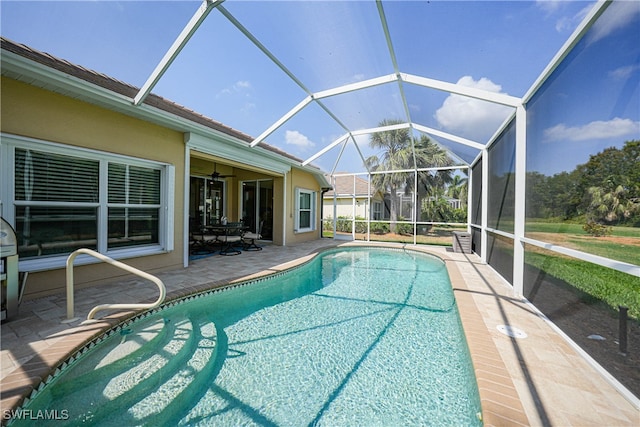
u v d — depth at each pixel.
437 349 3.33
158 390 2.50
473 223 9.48
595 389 2.12
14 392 2.01
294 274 6.72
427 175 12.17
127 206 5.26
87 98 4.42
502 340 2.91
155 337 3.34
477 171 8.80
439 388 2.62
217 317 4.29
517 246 4.46
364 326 3.97
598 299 2.55
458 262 7.53
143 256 5.52
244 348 3.35
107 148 4.82
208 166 10.66
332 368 2.95
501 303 4.08
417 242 12.29
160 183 5.85
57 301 3.93
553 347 2.77
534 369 2.38
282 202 10.77
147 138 5.49
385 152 12.54
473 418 2.24
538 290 3.79
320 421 2.24
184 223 6.32
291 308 4.69
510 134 5.20
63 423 2.14
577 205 2.94
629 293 2.27
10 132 3.71
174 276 5.52
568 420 1.81
